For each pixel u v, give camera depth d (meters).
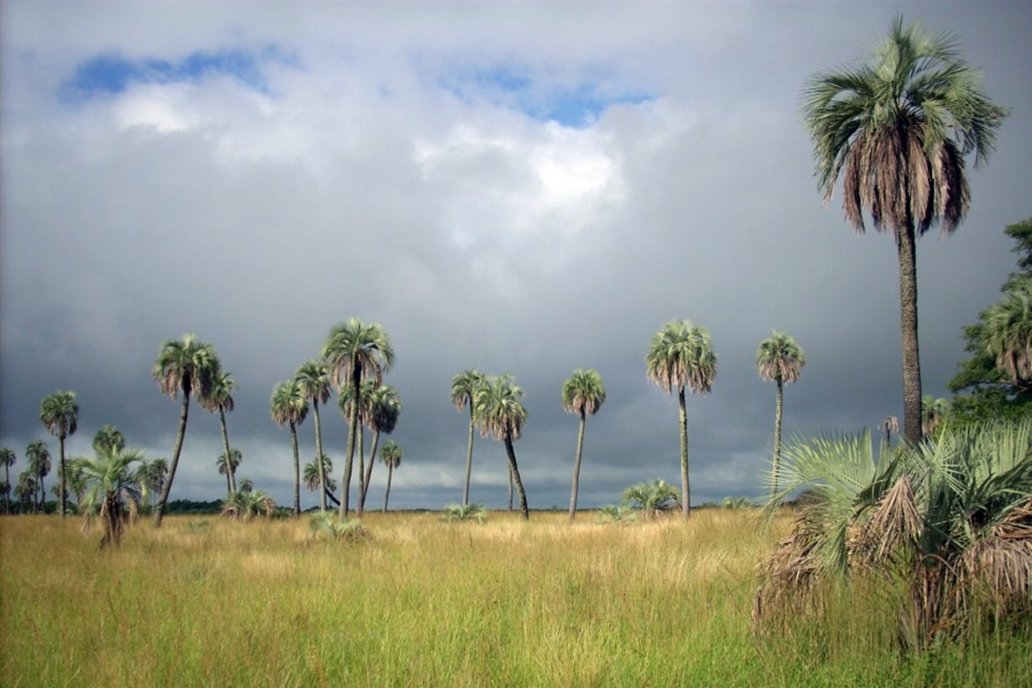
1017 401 27.06
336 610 10.48
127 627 9.02
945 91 13.55
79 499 22.23
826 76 14.05
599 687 6.63
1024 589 6.66
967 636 6.78
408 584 12.34
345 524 24.39
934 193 13.55
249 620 9.51
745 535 14.67
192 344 44.19
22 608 10.75
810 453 7.85
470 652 7.89
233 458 87.81
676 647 7.69
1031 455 7.23
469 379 67.88
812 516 7.93
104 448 23.06
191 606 10.72
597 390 56.34
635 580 11.05
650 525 24.66
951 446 7.61
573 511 54.91
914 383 13.80
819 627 7.51
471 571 13.35
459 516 43.69
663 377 44.25
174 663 7.36
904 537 7.04
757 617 7.86
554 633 8.05
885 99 13.66
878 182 13.70
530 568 12.71
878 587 7.54
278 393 67.81
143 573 15.19
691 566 12.09
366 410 65.88
